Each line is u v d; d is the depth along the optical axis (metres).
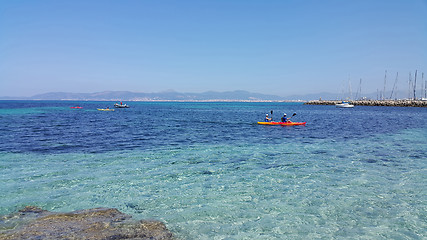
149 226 6.81
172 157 14.49
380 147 17.73
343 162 13.54
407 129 29.00
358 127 31.14
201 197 8.92
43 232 6.22
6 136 21.67
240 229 6.87
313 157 14.66
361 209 8.03
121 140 20.16
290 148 17.28
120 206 8.12
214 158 14.33
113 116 50.50
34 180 10.35
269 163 13.31
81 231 6.33
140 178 10.80
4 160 13.47
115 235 6.20
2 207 7.82
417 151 16.36
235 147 17.53
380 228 6.92
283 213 7.78
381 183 10.30
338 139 21.31
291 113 68.88
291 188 9.77
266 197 8.94
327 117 52.34
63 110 74.62
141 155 14.92
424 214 7.70
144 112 69.06
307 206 8.24
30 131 25.11
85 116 49.50
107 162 13.27
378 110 87.75
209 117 50.28
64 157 14.25
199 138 21.55
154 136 22.55
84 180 10.46
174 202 8.49
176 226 6.95
